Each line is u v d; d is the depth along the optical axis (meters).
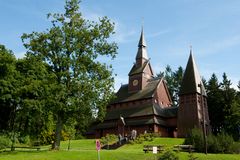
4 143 41.62
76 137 80.69
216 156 32.62
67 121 39.62
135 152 34.97
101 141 57.22
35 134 48.25
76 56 36.38
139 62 81.25
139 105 74.56
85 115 37.09
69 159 28.81
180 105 68.62
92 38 37.41
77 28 37.31
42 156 29.91
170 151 22.22
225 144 38.72
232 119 71.81
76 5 37.53
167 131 71.31
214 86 86.44
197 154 34.31
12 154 31.86
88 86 35.56
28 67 41.97
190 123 65.69
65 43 36.06
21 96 40.41
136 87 79.00
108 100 37.41
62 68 36.53
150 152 34.56
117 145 54.16
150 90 75.44
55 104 34.12
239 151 38.50
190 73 69.75
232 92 83.25
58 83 35.62
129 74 81.25
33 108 36.91
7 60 42.41
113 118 76.06
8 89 39.81
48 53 36.16
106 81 36.56
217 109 83.25
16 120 48.09
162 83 78.50
